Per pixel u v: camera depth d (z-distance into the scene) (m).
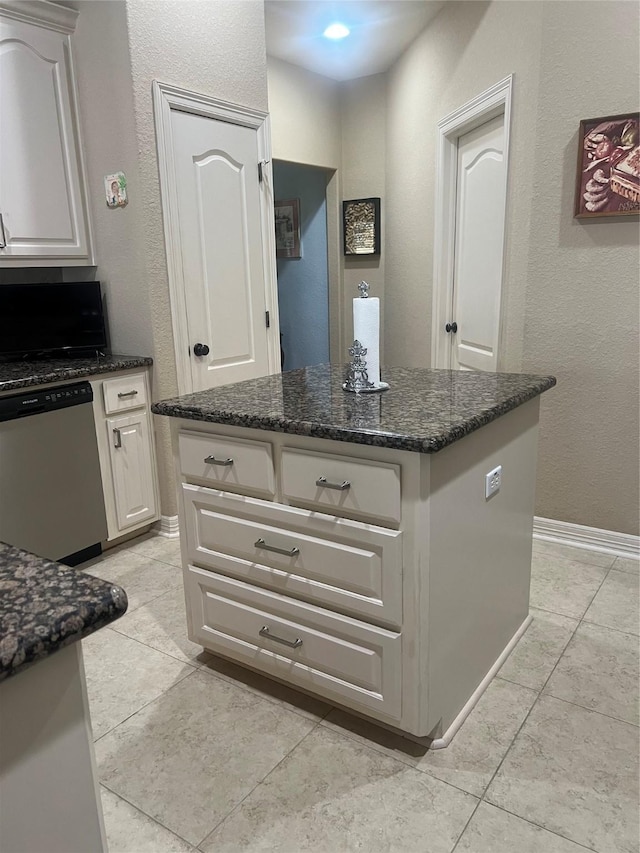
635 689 1.85
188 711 1.82
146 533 3.12
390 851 1.35
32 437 2.45
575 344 2.66
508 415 1.80
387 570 1.48
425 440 1.33
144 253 2.77
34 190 2.72
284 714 1.79
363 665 1.60
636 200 2.39
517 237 2.78
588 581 2.50
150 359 2.87
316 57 4.05
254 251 3.25
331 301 4.99
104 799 1.51
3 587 0.66
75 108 2.82
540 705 1.79
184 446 1.82
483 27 2.93
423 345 4.01
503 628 1.99
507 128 2.74
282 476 1.62
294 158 4.29
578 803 1.45
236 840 1.39
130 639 2.19
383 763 1.59
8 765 0.62
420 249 3.93
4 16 2.51
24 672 0.61
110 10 2.56
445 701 1.64
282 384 2.05
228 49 2.94
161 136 2.70
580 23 2.40
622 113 2.38
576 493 2.78
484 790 1.50
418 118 3.80
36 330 2.76
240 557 1.79
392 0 3.21
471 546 1.67
